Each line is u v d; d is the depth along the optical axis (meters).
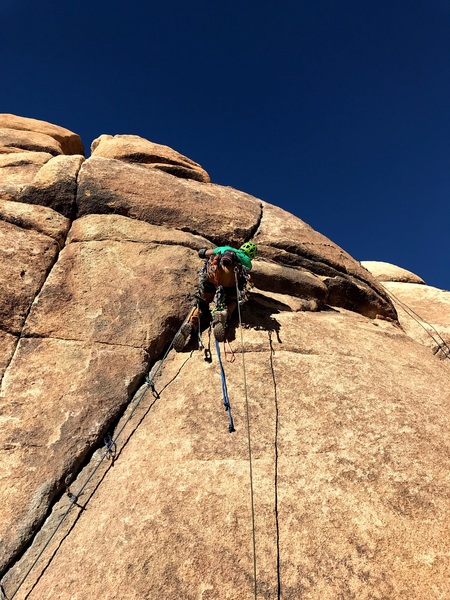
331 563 3.37
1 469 4.05
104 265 6.10
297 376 5.12
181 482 3.96
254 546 3.20
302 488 3.88
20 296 5.40
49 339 5.17
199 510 3.72
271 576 3.29
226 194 8.33
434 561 3.39
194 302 5.86
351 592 3.20
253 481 3.94
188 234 6.99
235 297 5.78
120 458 4.38
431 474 4.04
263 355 5.39
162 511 3.74
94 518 3.86
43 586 3.43
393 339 6.63
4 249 5.79
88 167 7.22
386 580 3.27
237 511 3.70
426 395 5.16
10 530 3.73
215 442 4.31
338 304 7.64
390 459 4.16
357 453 4.21
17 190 6.64
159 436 4.47
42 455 4.22
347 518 3.65
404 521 3.65
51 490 4.02
